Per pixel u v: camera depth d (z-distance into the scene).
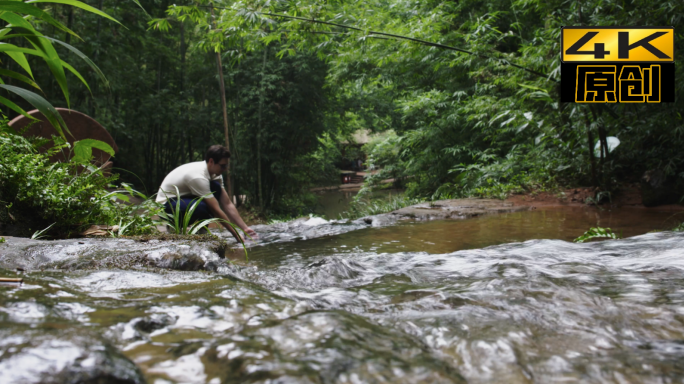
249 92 14.05
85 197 2.61
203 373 0.66
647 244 2.14
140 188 16.02
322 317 0.88
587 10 6.61
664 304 1.15
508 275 1.56
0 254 1.66
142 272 1.36
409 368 0.69
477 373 0.73
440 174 11.76
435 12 7.94
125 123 14.51
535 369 0.75
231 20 6.51
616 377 0.72
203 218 3.80
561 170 7.33
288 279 1.60
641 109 6.62
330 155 26.19
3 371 0.55
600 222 4.55
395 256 2.19
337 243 3.48
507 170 8.02
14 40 9.09
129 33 13.20
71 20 11.02
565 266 1.67
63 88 2.31
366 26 6.88
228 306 0.99
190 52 16.33
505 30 10.52
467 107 8.38
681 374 0.73
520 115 6.61
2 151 2.50
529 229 4.16
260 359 0.69
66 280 1.21
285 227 4.62
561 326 0.97
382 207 8.26
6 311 0.85
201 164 3.88
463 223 4.71
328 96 15.79
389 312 1.10
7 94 9.70
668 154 6.52
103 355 0.61
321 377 0.64
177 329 0.85
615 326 0.98
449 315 1.02
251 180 15.30
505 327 0.94
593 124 6.19
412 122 14.37
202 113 14.73
